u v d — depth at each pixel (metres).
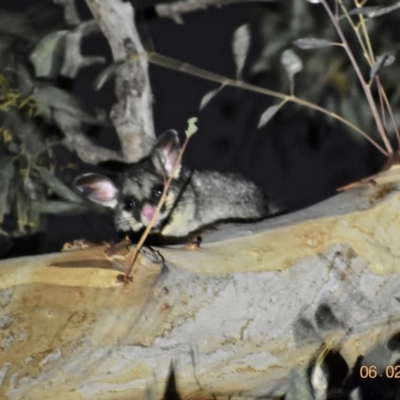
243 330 5.59
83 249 5.75
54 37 9.67
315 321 5.67
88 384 5.38
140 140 10.23
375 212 5.89
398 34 11.27
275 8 11.33
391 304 5.73
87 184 10.28
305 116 13.11
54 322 5.44
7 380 5.33
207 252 5.78
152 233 9.93
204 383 5.55
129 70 10.04
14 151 9.66
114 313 5.49
